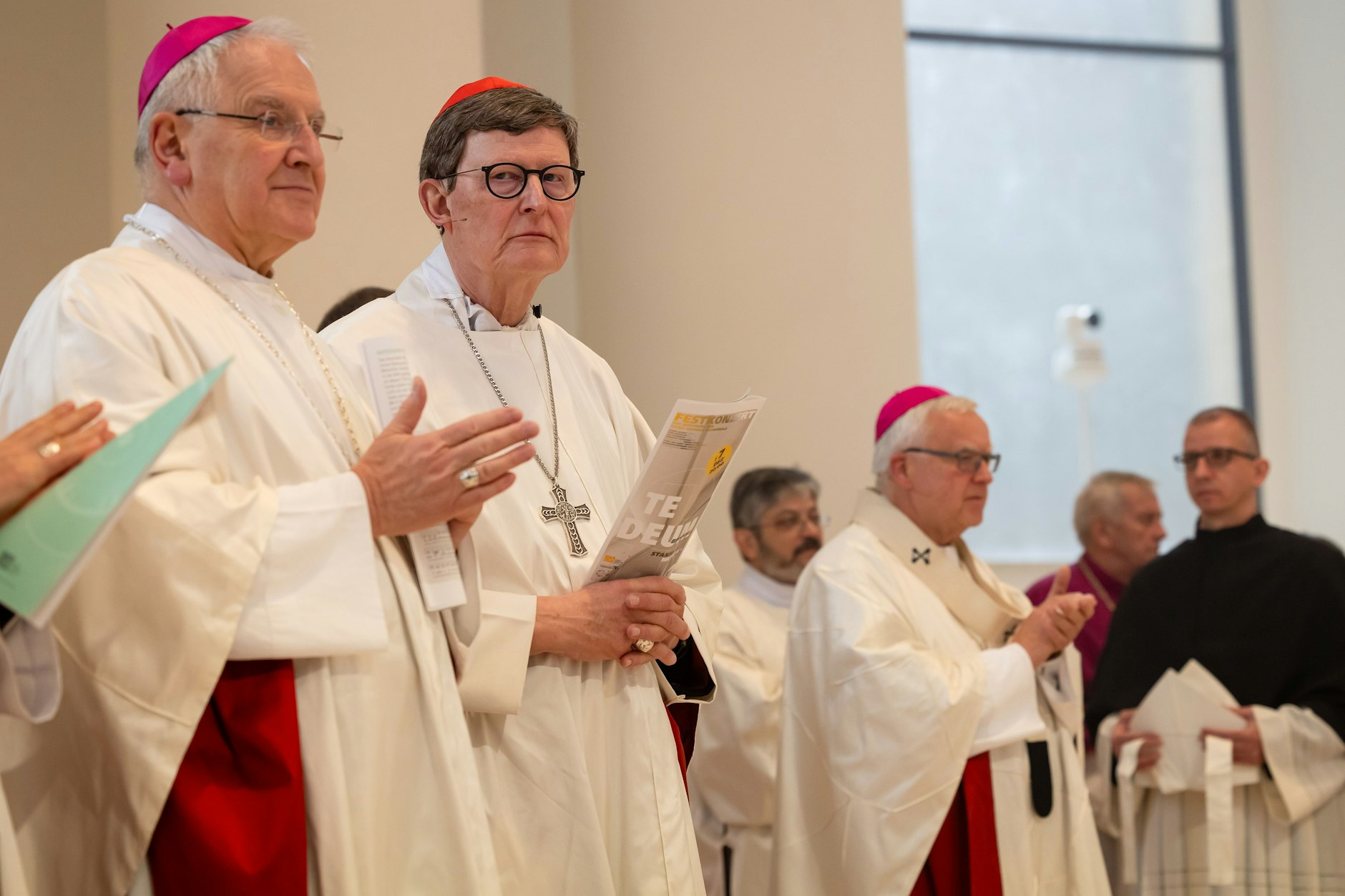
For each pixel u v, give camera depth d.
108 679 1.74
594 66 6.73
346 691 1.89
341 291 3.95
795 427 6.69
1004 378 8.24
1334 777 3.90
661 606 2.34
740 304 6.72
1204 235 8.62
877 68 7.03
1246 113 8.70
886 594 3.46
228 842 1.76
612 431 2.72
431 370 2.52
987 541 8.09
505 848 2.22
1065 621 3.42
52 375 1.82
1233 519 4.32
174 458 1.82
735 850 4.26
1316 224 8.46
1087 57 8.61
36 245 3.58
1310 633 4.09
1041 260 8.38
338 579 1.84
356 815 1.85
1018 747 3.33
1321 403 8.41
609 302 6.60
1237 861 3.87
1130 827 3.93
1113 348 8.42
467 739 2.01
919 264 8.23
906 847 3.15
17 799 1.79
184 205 2.09
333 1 4.06
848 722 3.26
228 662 1.84
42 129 3.63
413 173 4.06
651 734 2.40
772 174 6.84
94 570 1.74
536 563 2.38
